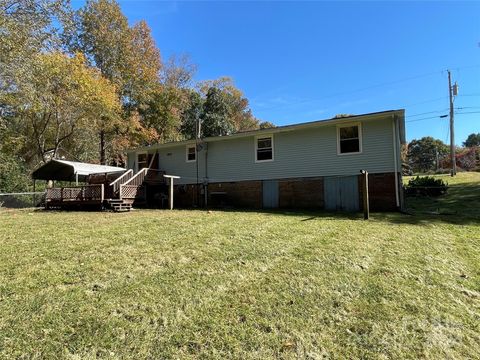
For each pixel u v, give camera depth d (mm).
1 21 11688
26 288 3361
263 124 42500
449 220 8367
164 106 27062
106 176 15375
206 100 33938
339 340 2465
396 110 10586
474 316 2891
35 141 21672
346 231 6586
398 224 7641
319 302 3123
